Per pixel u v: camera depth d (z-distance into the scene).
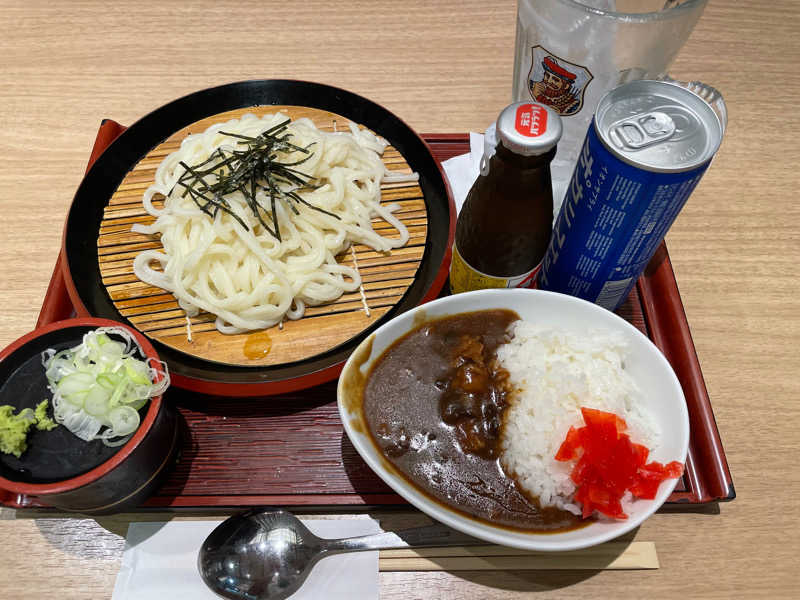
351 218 0.40
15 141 0.46
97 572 0.31
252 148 0.38
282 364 0.34
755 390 0.37
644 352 0.31
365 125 0.45
